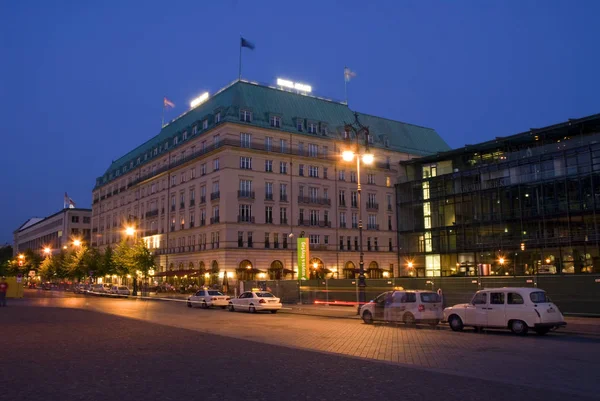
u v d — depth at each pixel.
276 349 15.45
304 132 78.19
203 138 76.44
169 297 61.97
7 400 8.73
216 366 12.21
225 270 67.75
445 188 70.56
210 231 72.12
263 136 73.88
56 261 110.75
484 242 63.50
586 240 52.69
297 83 83.06
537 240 57.44
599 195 52.22
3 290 41.91
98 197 117.12
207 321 27.30
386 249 83.75
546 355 14.52
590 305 25.83
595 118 54.03
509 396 9.07
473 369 12.12
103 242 111.56
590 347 16.36
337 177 80.56
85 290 80.94
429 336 19.88
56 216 148.75
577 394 9.30
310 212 76.75
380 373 11.32
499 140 64.06
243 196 70.56
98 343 16.80
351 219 80.94
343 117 85.25
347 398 8.84
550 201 56.72
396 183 78.50
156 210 88.81
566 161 55.81
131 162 102.38
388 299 25.56
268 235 72.06
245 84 76.75
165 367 12.04
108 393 9.26
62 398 8.88
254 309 35.44
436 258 70.12
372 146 84.81
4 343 16.73
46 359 13.26
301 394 9.16
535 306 19.67
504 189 61.97
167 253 83.12
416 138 93.75
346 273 78.44
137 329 21.83
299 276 59.00
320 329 22.81
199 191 76.31
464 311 21.91
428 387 9.80
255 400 8.70
